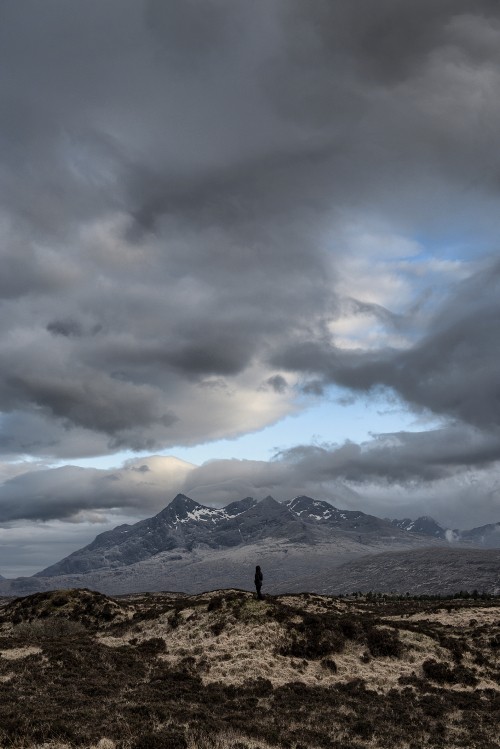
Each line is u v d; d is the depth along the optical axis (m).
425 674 57.81
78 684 45.81
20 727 32.31
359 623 67.25
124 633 71.88
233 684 51.12
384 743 37.53
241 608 69.38
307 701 47.16
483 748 37.59
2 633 83.62
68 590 95.31
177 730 34.47
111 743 30.67
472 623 80.56
